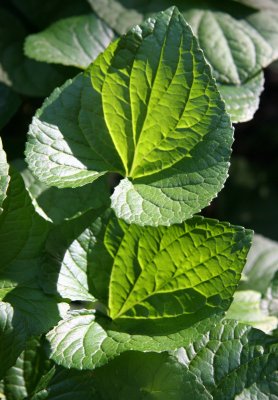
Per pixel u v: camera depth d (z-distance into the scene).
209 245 0.44
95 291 0.46
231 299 0.44
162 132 0.45
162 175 0.45
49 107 0.46
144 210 0.44
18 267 0.46
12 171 0.44
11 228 0.45
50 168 0.45
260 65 0.56
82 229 0.46
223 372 0.45
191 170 0.44
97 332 0.45
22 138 0.57
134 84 0.45
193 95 0.44
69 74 0.57
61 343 0.44
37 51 0.55
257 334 0.46
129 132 0.45
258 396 0.44
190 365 0.45
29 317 0.44
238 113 0.54
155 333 0.45
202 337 0.46
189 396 0.44
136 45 0.44
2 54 0.57
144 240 0.45
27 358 0.46
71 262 0.46
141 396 0.44
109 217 0.46
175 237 0.44
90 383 0.46
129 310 0.46
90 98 0.46
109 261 0.46
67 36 0.57
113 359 0.45
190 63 0.44
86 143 0.46
